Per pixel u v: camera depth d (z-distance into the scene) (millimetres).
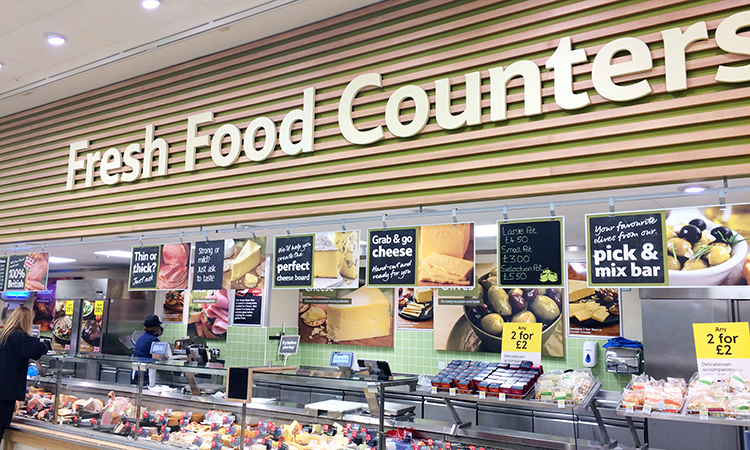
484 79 3480
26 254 5797
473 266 3430
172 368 4293
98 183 5273
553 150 3209
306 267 4035
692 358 4930
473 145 3451
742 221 2738
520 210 4098
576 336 6207
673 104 2904
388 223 4746
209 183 4551
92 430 4414
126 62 4926
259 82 4469
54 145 5738
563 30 3270
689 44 2926
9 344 4641
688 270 2824
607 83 3068
